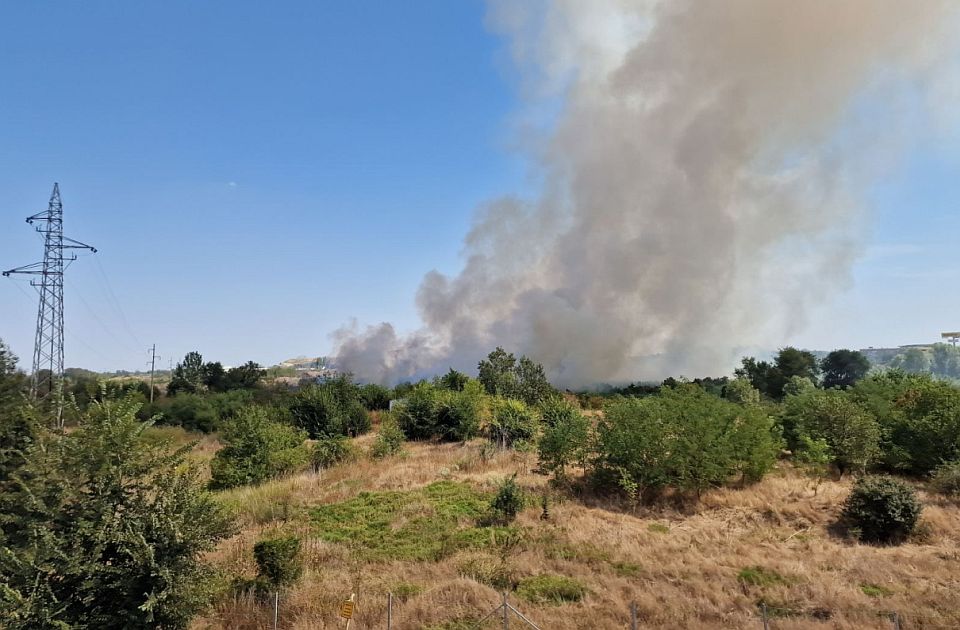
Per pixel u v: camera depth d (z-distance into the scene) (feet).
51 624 32.45
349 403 157.48
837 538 63.67
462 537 61.77
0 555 32.63
